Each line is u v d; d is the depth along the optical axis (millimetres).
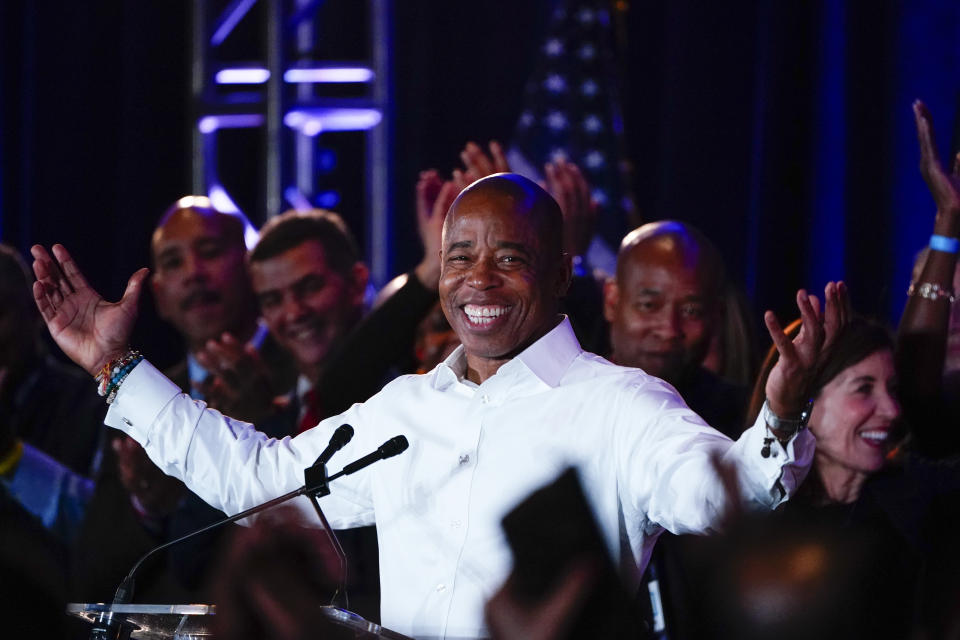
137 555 11859
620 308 11438
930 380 10078
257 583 4234
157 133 19812
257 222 20422
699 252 11312
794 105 17000
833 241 16562
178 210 14672
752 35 17328
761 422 6594
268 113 18938
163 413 7883
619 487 7250
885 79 16328
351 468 7090
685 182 17531
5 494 12594
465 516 7355
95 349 7918
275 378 14641
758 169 16969
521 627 4027
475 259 7578
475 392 7598
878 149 16375
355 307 14102
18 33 19547
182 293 14383
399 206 19078
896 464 9688
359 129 20062
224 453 7918
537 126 18375
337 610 5785
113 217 19969
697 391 11297
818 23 16703
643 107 18375
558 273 7777
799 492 9422
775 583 3773
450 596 7238
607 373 7535
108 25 19938
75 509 12828
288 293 13680
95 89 19891
